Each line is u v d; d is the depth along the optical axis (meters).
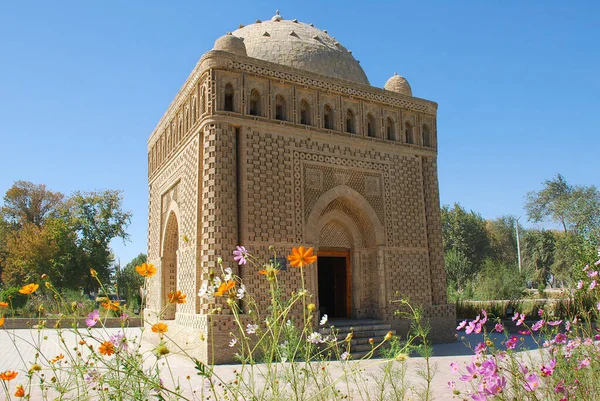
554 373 5.30
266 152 16.45
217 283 4.77
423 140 20.50
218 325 14.31
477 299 35.62
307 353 5.12
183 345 15.82
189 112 18.14
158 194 22.44
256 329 5.04
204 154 15.87
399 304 18.22
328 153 17.80
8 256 47.16
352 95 18.66
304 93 17.84
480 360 5.60
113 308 4.65
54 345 19.45
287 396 5.80
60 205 51.19
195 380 11.23
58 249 41.88
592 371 5.41
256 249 15.62
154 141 23.72
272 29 20.16
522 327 22.25
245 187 15.81
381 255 18.27
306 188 17.16
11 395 9.74
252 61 16.69
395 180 19.22
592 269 7.29
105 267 45.38
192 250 16.33
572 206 44.41
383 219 18.62
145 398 4.23
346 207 18.66
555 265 43.22
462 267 45.81
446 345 18.05
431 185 20.08
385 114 19.55
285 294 15.71
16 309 29.28
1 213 49.62
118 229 46.31
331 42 21.20
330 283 22.22
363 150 18.64
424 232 19.45
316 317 16.34
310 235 16.88
